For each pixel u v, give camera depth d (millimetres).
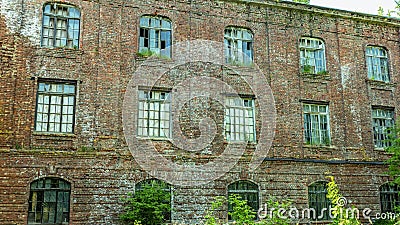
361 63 22391
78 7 18391
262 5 21125
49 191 16406
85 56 17969
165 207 16531
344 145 20953
